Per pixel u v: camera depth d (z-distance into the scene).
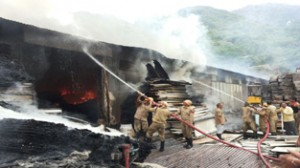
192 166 9.43
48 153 7.16
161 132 11.20
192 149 11.47
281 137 14.12
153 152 11.02
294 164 1.87
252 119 14.63
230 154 10.66
